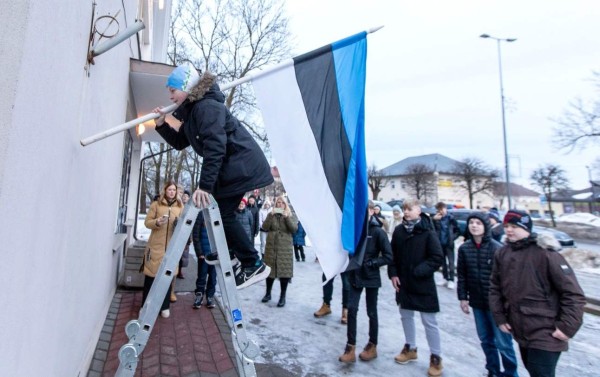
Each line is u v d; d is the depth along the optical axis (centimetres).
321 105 266
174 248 195
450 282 744
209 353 365
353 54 280
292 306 568
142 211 2553
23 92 128
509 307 280
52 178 172
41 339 172
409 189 5497
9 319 129
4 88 119
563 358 438
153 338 392
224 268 204
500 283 292
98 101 286
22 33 125
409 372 366
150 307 190
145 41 879
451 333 491
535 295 261
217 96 218
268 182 229
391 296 672
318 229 257
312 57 268
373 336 390
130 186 879
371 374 356
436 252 363
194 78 211
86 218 273
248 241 234
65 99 186
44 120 154
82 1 210
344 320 495
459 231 770
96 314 364
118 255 584
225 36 1822
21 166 132
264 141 1719
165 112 225
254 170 223
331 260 257
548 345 250
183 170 2203
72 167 212
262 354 386
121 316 450
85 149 248
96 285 352
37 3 136
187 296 564
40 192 155
